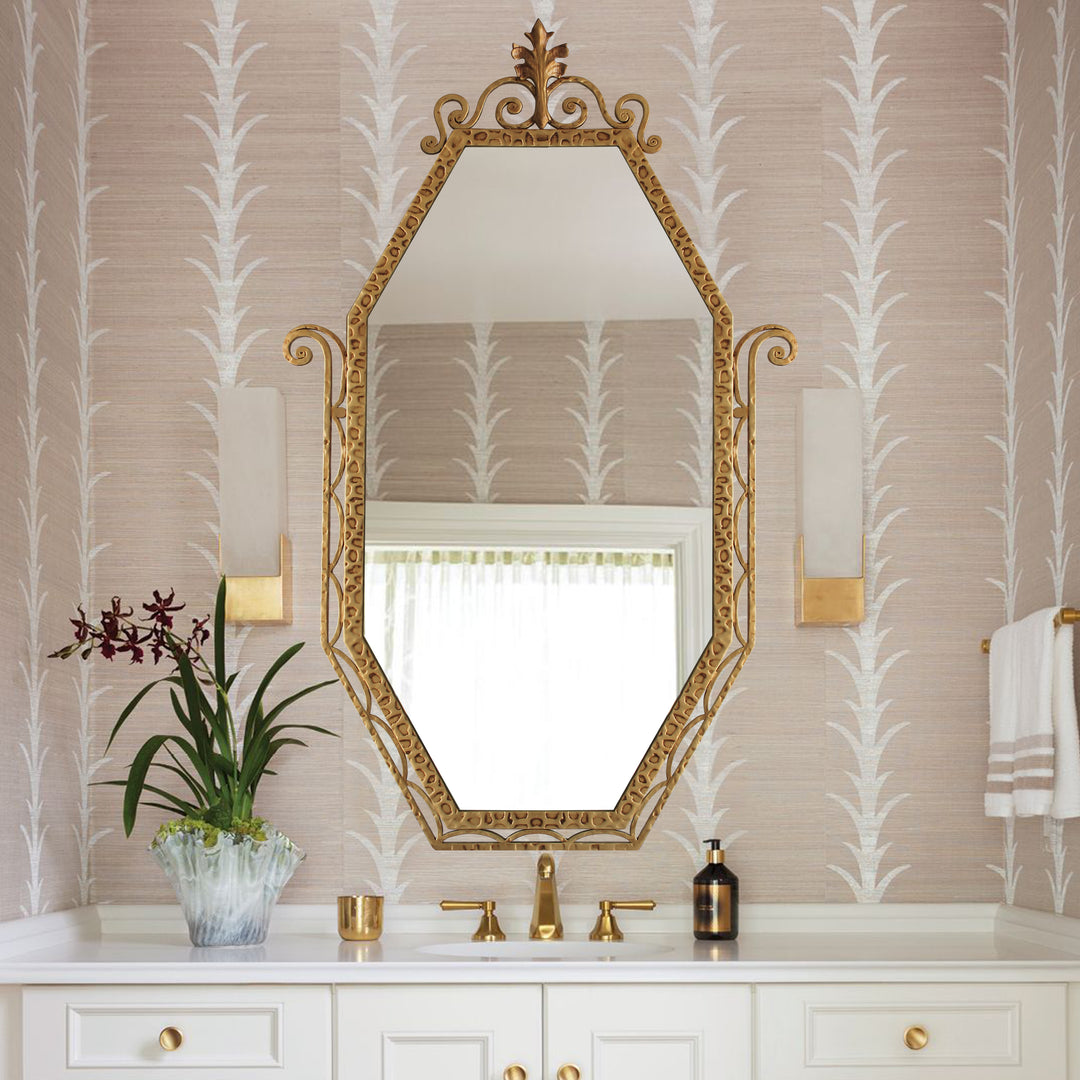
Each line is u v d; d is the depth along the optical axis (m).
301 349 2.49
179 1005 2.01
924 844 2.49
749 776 2.50
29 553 2.25
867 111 2.58
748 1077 2.00
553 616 2.44
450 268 2.50
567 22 2.59
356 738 2.49
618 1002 2.01
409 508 2.46
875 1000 2.01
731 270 2.57
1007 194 2.55
